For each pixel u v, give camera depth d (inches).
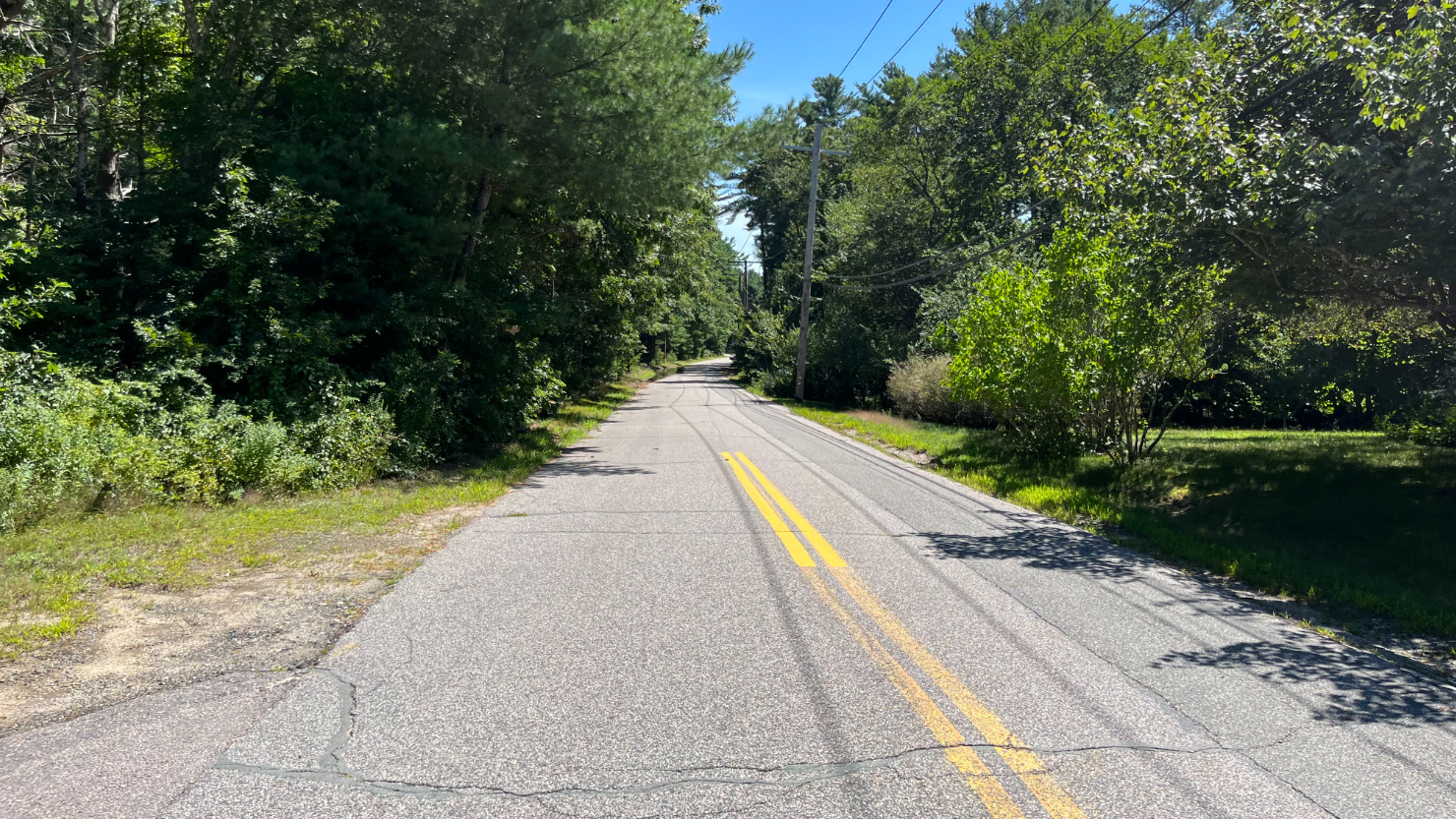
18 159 692.7
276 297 434.6
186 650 172.9
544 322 643.5
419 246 513.7
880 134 1565.0
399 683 155.9
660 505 367.6
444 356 524.4
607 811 110.7
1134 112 375.2
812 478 465.7
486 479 448.8
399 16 541.0
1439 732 140.9
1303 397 1056.2
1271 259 365.1
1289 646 188.2
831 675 161.8
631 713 143.2
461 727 136.9
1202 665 173.2
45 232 402.6
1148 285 448.1
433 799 113.3
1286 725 142.8
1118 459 537.0
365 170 505.7
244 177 435.5
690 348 4190.5
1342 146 291.9
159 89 539.5
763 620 196.7
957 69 1430.9
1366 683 164.6
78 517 290.8
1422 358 588.1
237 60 566.9
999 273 590.9
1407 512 368.2
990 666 168.7
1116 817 111.0
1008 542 302.2
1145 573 259.3
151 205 443.5
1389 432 808.3
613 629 189.6
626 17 540.7
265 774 119.5
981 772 123.2
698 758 126.6
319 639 181.2
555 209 701.3
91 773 118.7
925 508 372.2
